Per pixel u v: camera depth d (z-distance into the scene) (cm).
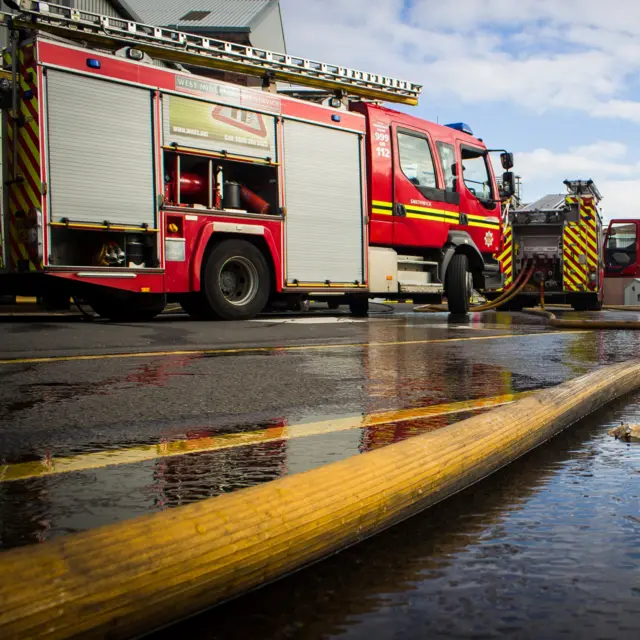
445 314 1262
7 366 455
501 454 215
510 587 127
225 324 832
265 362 491
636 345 647
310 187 980
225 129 892
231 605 120
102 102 795
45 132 756
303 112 975
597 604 120
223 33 2608
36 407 317
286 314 1228
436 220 1131
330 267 1003
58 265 766
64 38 816
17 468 212
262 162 928
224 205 900
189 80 861
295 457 226
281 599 123
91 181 785
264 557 126
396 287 1086
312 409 318
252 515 129
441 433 199
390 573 134
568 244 1686
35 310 1263
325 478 151
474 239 1208
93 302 930
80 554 105
